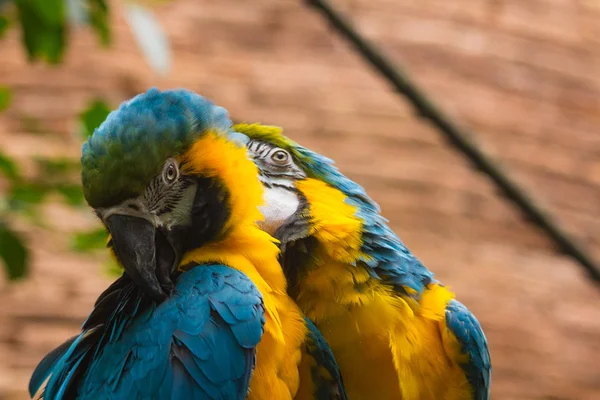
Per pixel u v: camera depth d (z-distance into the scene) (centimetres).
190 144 665
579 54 1989
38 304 1566
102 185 638
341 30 988
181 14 1798
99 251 987
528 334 1683
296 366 657
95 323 707
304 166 744
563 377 1677
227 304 639
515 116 1862
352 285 703
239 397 629
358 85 1806
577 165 1862
